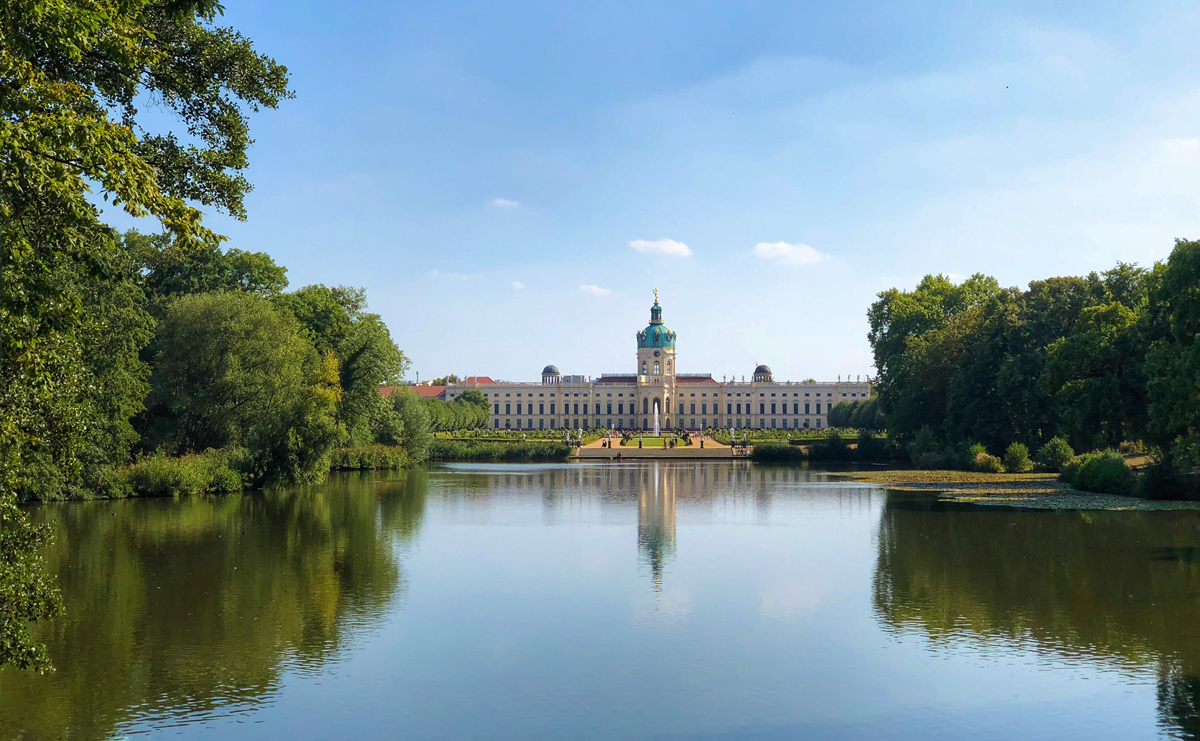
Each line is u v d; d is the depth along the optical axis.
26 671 23.16
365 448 95.25
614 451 129.50
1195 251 50.22
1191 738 19.00
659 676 22.84
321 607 29.64
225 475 64.12
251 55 26.25
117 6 19.25
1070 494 60.59
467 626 27.33
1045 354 79.12
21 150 15.23
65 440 20.47
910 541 41.88
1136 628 26.56
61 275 50.28
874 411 172.12
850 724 19.84
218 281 81.75
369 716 20.31
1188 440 48.66
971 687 21.95
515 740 19.02
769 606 29.61
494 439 146.25
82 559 37.81
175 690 21.92
